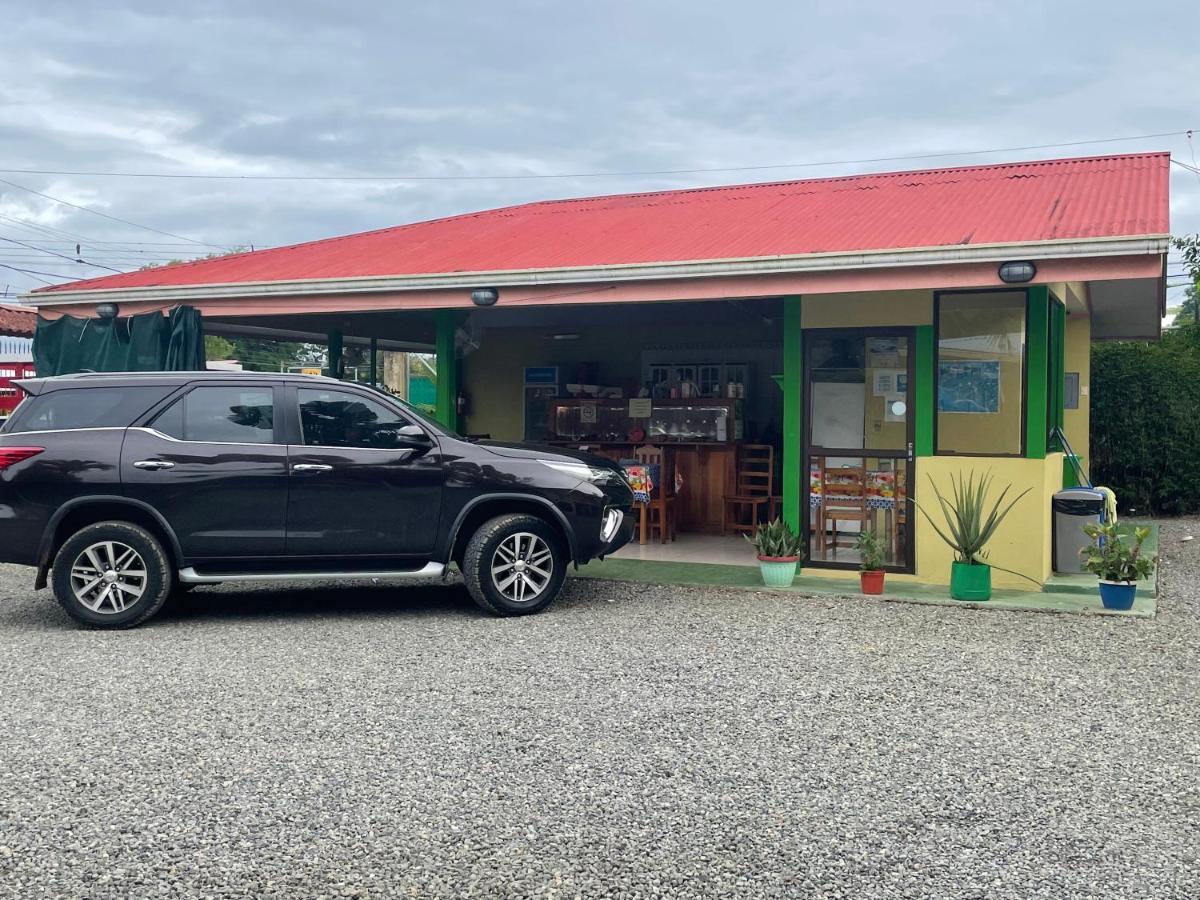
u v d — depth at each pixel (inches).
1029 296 339.0
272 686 229.9
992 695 225.3
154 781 174.1
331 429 305.0
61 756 185.6
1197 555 449.1
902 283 316.8
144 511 293.4
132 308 429.4
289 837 152.9
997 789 171.5
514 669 244.5
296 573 302.0
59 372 443.2
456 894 136.6
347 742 192.9
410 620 301.7
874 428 360.8
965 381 348.2
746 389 542.0
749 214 442.9
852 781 174.6
